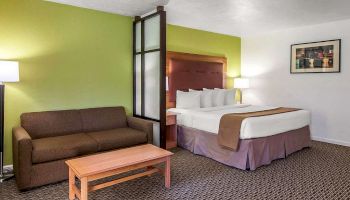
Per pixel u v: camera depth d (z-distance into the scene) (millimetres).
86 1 3395
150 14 3777
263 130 3250
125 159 2414
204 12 3934
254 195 2482
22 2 3145
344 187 2672
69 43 3545
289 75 5121
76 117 3434
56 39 3428
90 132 3436
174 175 3006
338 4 3510
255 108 4512
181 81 4816
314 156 3775
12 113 3145
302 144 4047
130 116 4016
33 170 2531
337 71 4430
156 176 2961
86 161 2352
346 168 3250
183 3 3482
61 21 3461
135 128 3654
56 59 3443
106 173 2186
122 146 3180
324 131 4668
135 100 4223
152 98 3797
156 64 3678
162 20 3479
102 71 3891
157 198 2418
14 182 2789
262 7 3658
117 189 2609
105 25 3887
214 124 3557
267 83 5512
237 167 3199
